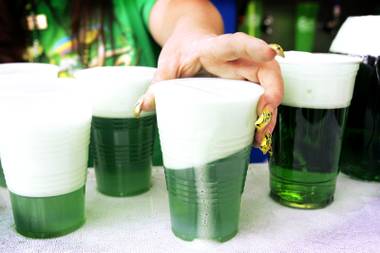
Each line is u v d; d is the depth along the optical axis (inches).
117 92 17.9
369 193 20.3
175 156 14.7
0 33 28.4
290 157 18.2
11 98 14.1
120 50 29.4
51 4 28.9
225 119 13.8
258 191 20.5
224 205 15.2
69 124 14.9
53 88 16.3
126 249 15.2
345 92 17.6
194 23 21.2
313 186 18.2
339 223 17.2
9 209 18.5
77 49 28.9
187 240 15.6
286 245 15.5
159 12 26.9
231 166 14.7
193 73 17.6
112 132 18.7
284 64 17.2
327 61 16.8
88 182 21.5
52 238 15.9
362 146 21.4
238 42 14.9
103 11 28.9
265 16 56.7
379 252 15.0
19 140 14.6
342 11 53.7
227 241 15.7
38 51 29.1
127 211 18.2
